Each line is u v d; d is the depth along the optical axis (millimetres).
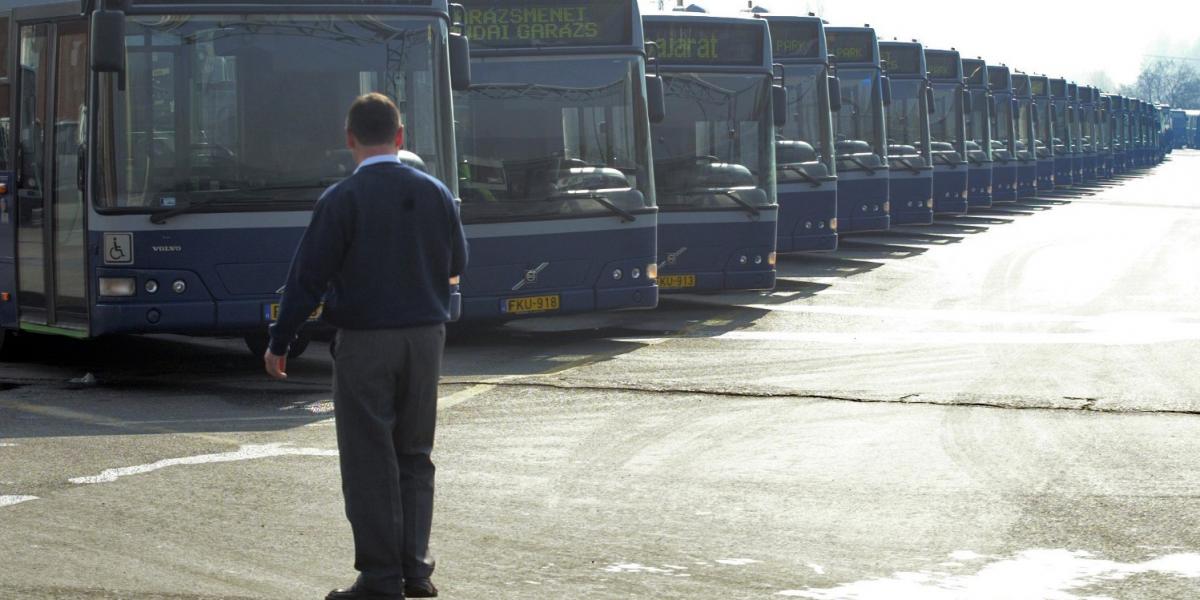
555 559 8805
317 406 13984
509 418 13344
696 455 11766
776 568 8633
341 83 15312
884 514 9898
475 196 18516
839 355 17453
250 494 10328
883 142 34000
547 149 18875
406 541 7785
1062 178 71625
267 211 14953
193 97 14852
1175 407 13828
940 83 44188
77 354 17828
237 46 15008
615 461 11539
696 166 22625
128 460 11430
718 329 20234
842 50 34000
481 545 9109
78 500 10133
